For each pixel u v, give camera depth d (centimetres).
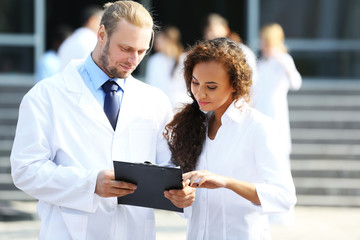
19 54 1164
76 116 372
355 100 1051
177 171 330
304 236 739
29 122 369
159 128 395
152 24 369
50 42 1191
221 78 352
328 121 1021
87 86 380
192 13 1234
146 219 387
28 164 363
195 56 357
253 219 362
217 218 363
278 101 797
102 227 371
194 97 371
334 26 1150
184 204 346
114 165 340
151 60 898
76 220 366
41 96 373
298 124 1021
